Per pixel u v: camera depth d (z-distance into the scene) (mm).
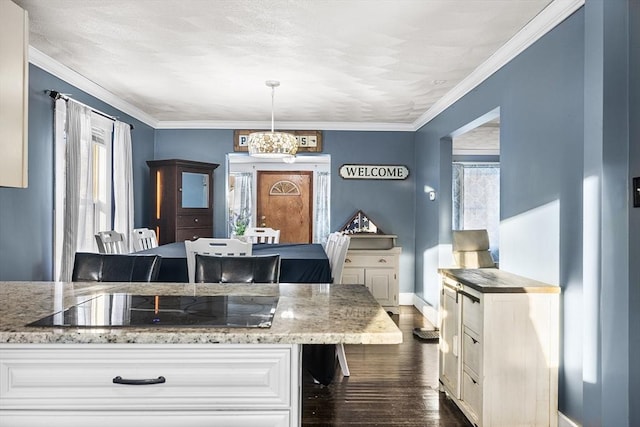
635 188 2125
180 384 1278
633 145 2146
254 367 1285
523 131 3109
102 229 4672
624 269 2174
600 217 2182
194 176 5832
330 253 4238
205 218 5969
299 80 4145
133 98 4883
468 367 2725
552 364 2523
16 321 1367
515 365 2508
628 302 2172
